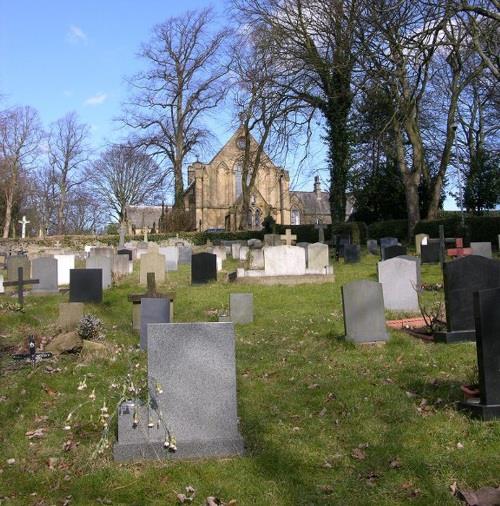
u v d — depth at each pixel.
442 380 7.92
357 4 28.50
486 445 5.82
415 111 33.50
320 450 6.07
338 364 9.14
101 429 6.70
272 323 12.99
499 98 37.34
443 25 26.12
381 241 29.16
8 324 13.61
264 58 33.94
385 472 5.53
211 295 16.92
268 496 5.18
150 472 5.58
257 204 71.06
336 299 15.83
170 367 6.03
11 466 5.89
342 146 36.41
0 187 59.19
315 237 39.66
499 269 10.27
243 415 7.09
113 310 15.23
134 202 72.69
